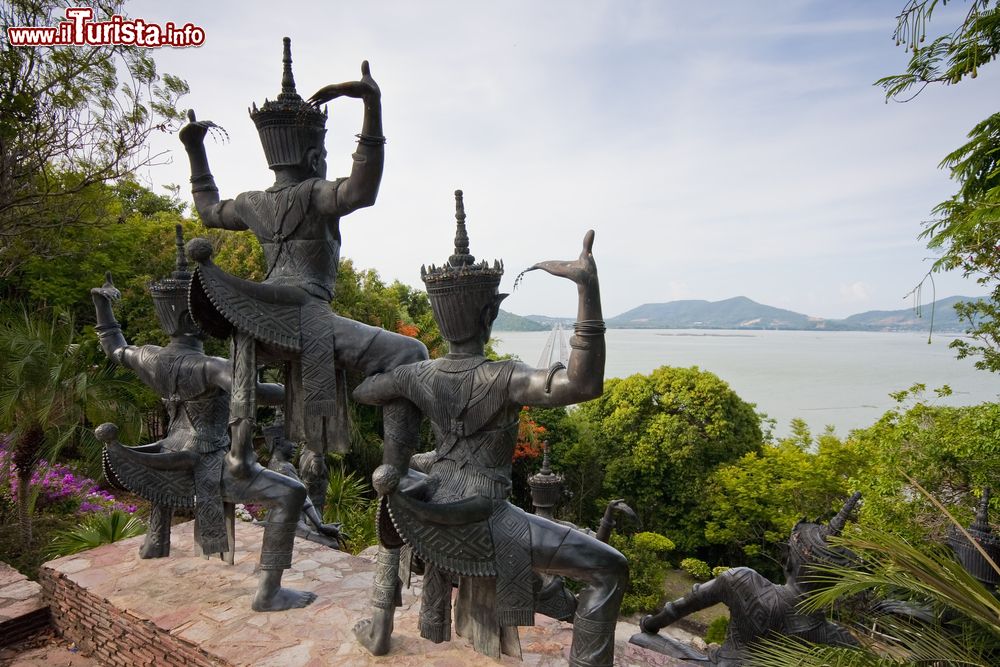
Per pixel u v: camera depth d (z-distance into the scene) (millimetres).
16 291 16844
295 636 5461
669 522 21906
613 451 23141
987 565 5047
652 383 23266
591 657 4434
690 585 19281
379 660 5105
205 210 6305
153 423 16453
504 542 4480
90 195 14281
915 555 3990
